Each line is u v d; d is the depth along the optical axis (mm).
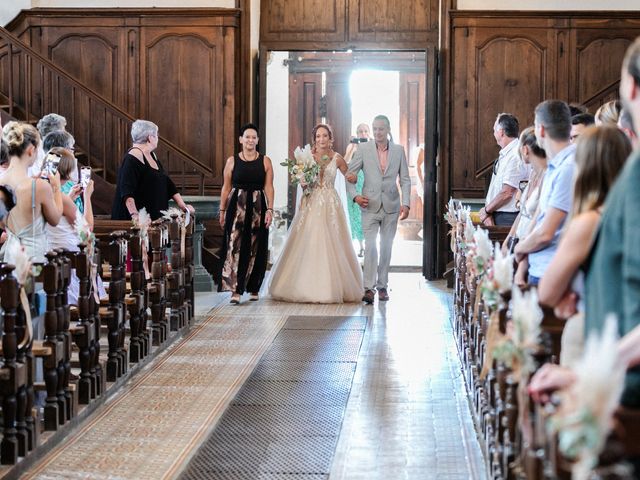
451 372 6875
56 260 5008
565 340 3385
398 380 6621
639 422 2244
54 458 4801
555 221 4641
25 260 4441
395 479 4566
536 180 6113
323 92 14492
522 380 2861
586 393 1995
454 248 8188
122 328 6387
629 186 2428
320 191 10055
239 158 9914
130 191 8523
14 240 4934
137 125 8695
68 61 12086
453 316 8656
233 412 5762
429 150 12141
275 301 10125
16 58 12055
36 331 5418
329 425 5492
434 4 12445
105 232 7965
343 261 10047
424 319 9062
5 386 4422
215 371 6844
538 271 4762
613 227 2471
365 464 4793
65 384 5172
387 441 5188
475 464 4785
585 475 2039
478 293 5117
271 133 14078
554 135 4906
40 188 5742
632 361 2297
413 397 6152
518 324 2877
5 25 12141
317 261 9977
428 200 12133
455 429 5418
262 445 5094
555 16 11867
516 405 3564
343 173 10180
